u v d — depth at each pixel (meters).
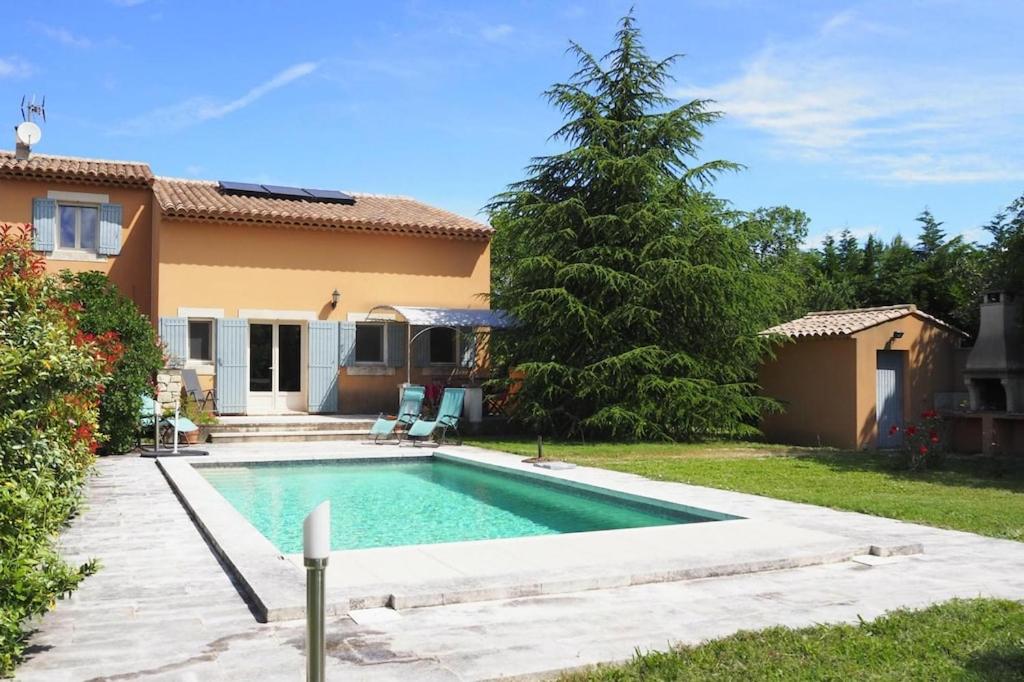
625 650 5.38
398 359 24.00
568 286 21.75
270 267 22.70
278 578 6.76
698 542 8.45
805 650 5.33
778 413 23.59
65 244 22.38
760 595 6.83
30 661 5.07
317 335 23.03
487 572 7.09
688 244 21.05
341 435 20.34
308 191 25.41
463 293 24.98
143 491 11.91
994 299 20.03
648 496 12.00
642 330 21.78
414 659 5.18
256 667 5.00
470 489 14.62
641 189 22.30
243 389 22.25
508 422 22.92
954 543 9.03
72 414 7.90
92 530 9.17
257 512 12.45
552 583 6.83
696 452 19.14
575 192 22.83
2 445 5.89
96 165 23.41
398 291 24.19
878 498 12.40
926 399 22.33
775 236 47.28
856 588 7.09
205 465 15.77
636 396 20.83
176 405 16.58
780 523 9.56
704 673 4.96
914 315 22.25
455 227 24.39
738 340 21.88
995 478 15.67
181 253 21.77
